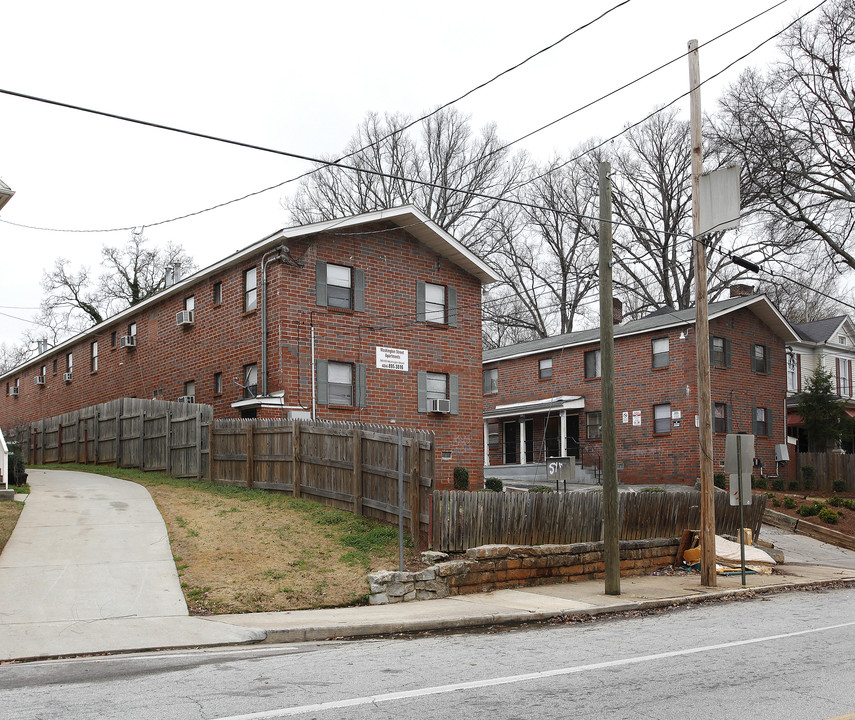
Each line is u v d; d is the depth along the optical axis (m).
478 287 26.53
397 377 23.94
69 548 12.94
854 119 33.78
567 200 49.88
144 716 5.82
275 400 21.25
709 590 14.08
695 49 15.12
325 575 12.48
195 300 26.08
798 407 34.38
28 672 7.55
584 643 9.13
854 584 16.25
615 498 13.45
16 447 19.45
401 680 7.08
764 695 6.51
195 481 19.45
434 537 13.54
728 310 32.41
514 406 36.88
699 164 15.08
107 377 32.16
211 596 11.25
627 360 33.44
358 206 46.22
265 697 6.42
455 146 46.97
